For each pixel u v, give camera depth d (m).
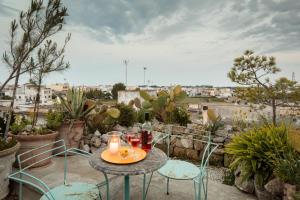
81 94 4.43
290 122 3.42
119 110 5.31
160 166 1.76
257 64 5.98
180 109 5.80
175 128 5.02
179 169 2.40
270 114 5.33
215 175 3.87
